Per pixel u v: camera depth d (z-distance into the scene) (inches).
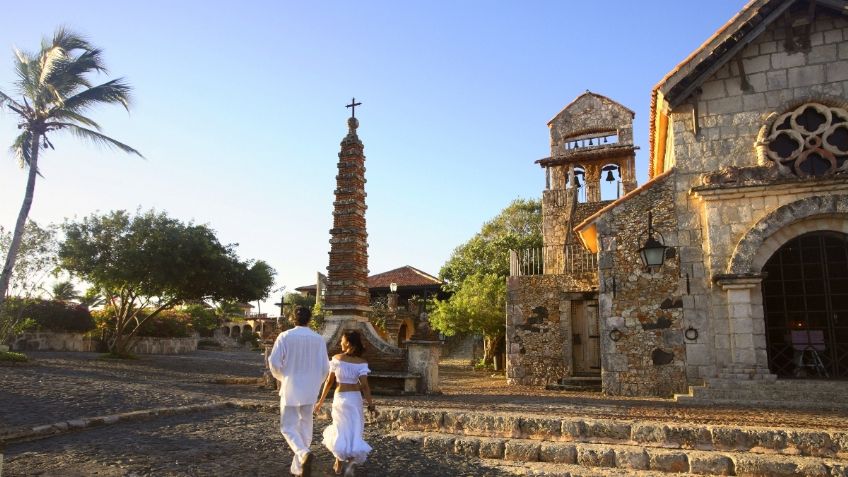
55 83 806.5
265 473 242.5
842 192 484.7
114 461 252.1
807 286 499.2
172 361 1119.0
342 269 619.5
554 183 1197.7
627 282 561.0
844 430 294.4
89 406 402.3
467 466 272.8
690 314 530.9
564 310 732.0
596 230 585.9
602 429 312.3
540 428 325.1
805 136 514.6
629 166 1151.0
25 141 804.0
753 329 492.7
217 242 1077.1
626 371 547.5
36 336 1206.9
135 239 981.2
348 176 641.0
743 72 542.3
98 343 1362.0
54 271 978.1
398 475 251.3
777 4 517.0
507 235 1562.5
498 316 1069.1
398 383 573.3
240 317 2635.3
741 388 481.4
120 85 863.1
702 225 541.6
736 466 262.5
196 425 352.2
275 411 420.8
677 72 548.7
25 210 775.7
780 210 496.1
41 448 274.8
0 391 444.5
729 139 543.5
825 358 487.8
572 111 1214.3
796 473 254.8
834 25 527.2
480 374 1071.0
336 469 245.6
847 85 514.3
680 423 326.3
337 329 605.6
